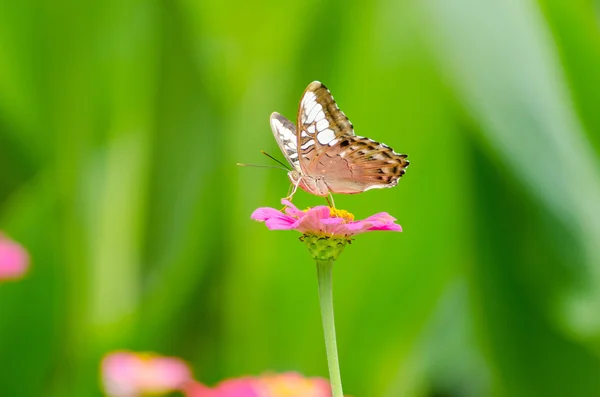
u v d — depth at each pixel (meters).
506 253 1.19
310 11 1.22
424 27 1.20
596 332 1.16
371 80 1.21
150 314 1.21
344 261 1.22
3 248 1.10
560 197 1.17
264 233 1.22
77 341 1.20
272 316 1.23
